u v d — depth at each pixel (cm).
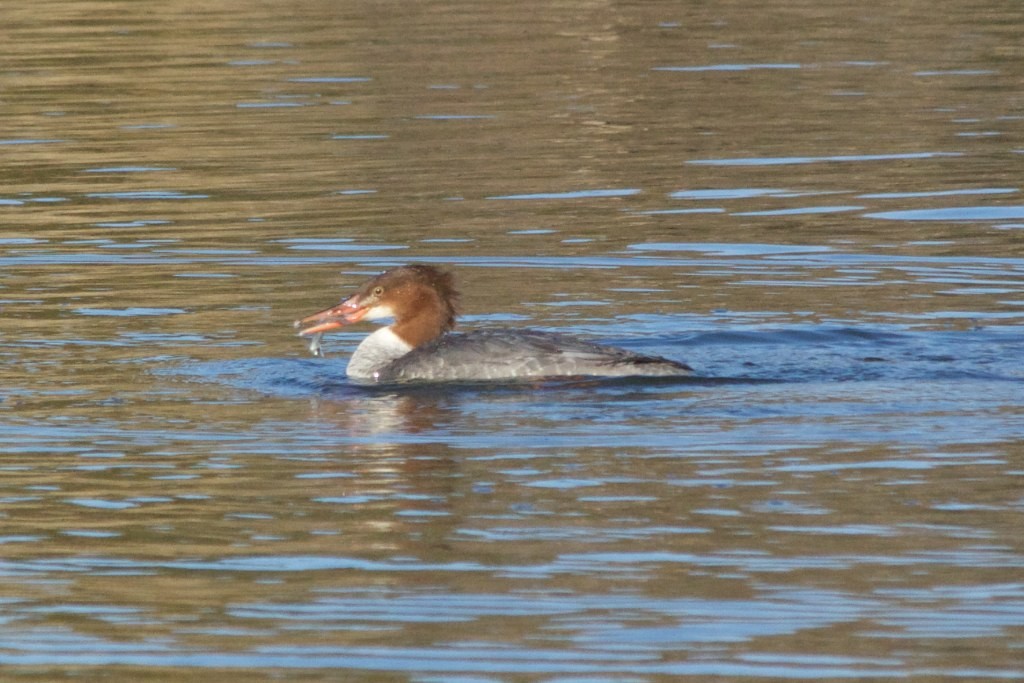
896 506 2536
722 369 3328
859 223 4544
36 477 2756
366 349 3450
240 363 3447
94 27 7425
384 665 2081
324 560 2397
